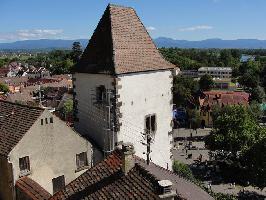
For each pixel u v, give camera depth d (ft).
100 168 79.41
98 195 71.92
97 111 116.57
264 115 439.63
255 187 226.79
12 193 99.50
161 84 122.31
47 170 105.50
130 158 73.82
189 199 73.56
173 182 81.76
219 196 186.70
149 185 68.28
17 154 98.94
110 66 110.01
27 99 344.49
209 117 421.18
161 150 125.80
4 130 107.96
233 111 268.00
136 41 119.24
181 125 432.66
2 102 124.16
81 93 121.60
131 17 121.90
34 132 102.27
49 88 415.64
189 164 277.44
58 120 107.24
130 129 114.62
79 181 78.33
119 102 110.22
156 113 122.11
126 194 68.85
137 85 114.42
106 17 117.29
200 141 357.20
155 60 121.08
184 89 481.87
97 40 118.42
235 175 245.04
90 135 120.98
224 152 267.59
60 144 107.86
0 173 103.14
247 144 249.34
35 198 93.50
